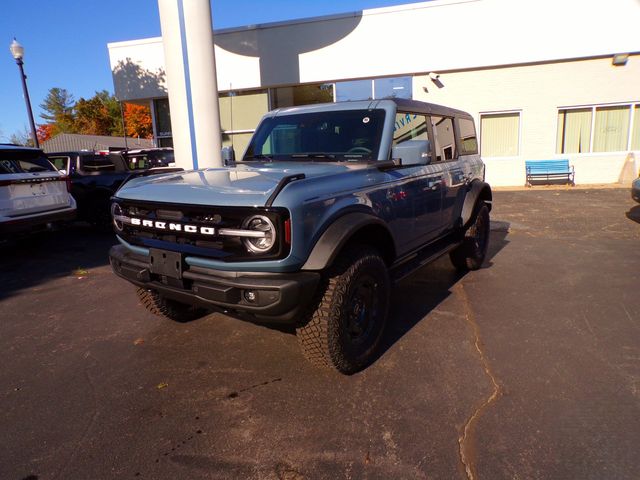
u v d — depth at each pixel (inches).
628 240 291.9
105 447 105.1
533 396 121.0
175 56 351.9
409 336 159.6
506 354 144.5
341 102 174.2
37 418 117.0
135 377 136.9
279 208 110.3
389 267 155.0
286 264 113.3
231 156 188.2
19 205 278.4
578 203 438.0
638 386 124.6
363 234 140.6
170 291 128.3
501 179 580.7
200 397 125.1
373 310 140.7
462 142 222.1
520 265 243.9
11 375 139.8
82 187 369.7
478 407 116.8
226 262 116.7
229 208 114.0
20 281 241.4
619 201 441.1
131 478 95.3
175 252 124.0
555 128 555.2
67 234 375.2
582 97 542.3
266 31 579.8
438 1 539.5
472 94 564.1
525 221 364.8
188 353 151.8
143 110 1972.2
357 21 557.9
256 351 151.9
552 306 183.8
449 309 183.8
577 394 121.4
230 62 595.8
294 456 100.7
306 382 131.5
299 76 581.0
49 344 161.6
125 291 219.5
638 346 147.8
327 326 123.3
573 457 98.0
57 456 102.4
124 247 148.6
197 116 357.7
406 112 169.3
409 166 154.7
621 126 545.6
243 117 618.5
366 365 139.0
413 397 122.1
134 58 612.7
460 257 227.1
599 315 173.3
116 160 379.9
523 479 92.2
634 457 97.7
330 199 124.9
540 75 546.0
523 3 525.0
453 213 206.4
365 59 564.7
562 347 148.3
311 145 167.9
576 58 531.2
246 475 95.4
